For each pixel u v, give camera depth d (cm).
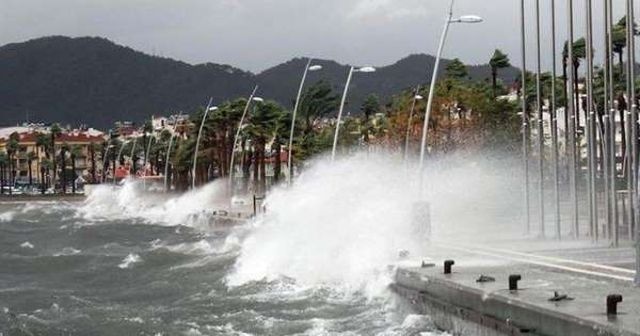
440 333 2139
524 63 3547
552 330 1603
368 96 13788
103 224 9219
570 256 2656
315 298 2867
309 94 11500
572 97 3366
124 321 2644
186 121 18138
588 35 3161
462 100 7806
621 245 2994
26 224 9719
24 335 2462
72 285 3784
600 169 4794
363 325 2355
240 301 2914
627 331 1391
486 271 2328
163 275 3919
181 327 2494
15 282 3953
